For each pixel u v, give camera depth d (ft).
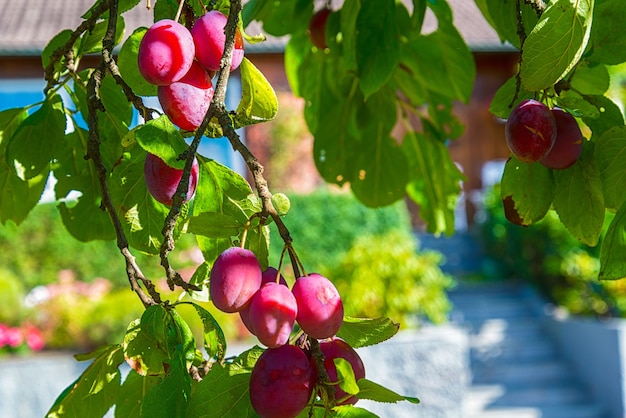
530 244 25.46
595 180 3.44
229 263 2.83
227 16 3.30
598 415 19.61
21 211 4.16
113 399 3.46
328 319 2.80
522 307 24.72
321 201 24.86
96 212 4.11
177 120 3.05
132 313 17.48
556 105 3.47
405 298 15.71
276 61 25.22
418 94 5.73
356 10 4.63
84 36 3.85
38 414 14.75
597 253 22.56
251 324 2.81
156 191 3.16
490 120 32.53
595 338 20.11
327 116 5.55
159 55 2.96
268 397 2.80
